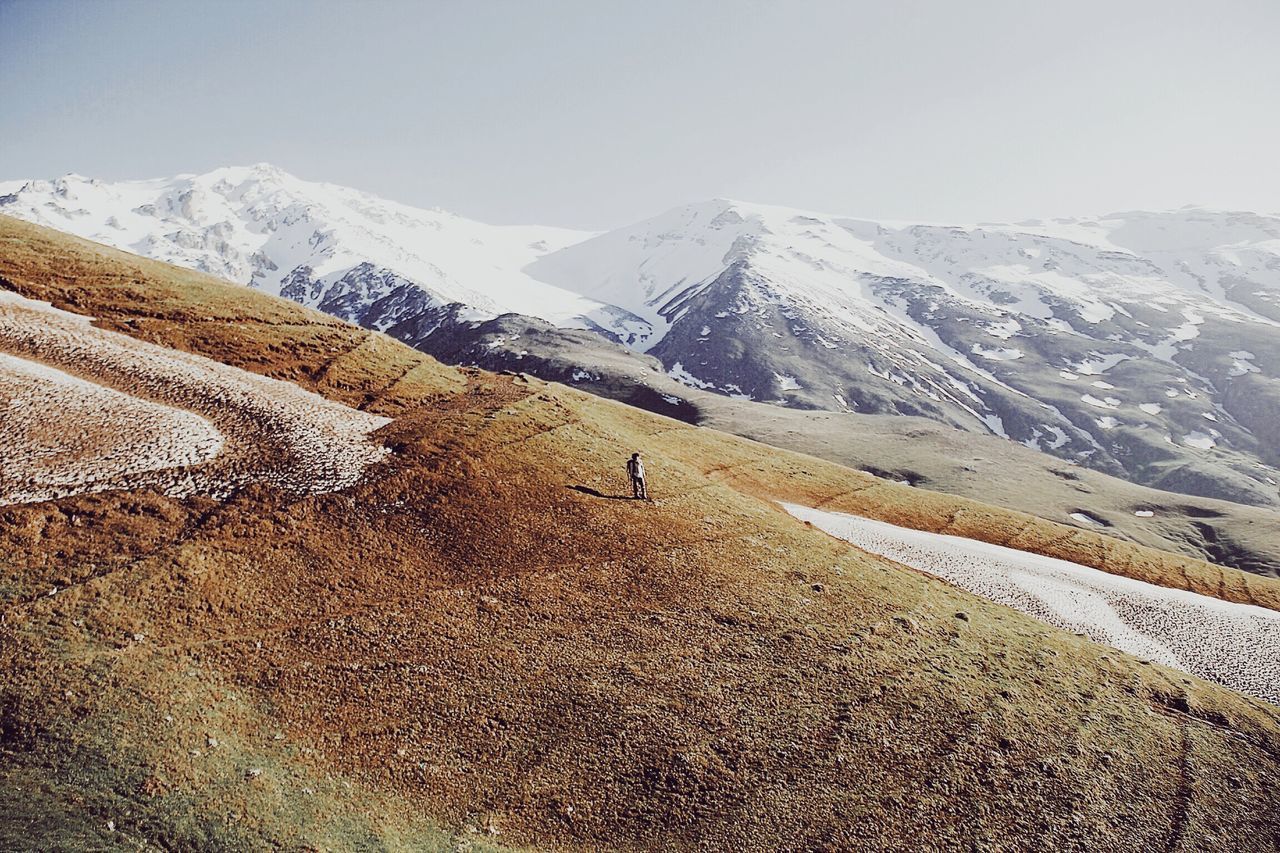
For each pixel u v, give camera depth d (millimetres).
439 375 64188
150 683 26688
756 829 26203
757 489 72812
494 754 27609
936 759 30281
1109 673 39406
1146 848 28062
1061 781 30375
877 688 33750
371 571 35906
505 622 34438
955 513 82438
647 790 27156
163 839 21203
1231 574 77250
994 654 38781
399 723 28078
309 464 42281
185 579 31922
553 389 69125
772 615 38344
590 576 39062
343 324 68688
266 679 28625
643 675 32438
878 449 197125
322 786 24781
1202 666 47625
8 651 26359
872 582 44688
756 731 30312
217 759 24531
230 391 48406
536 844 24562
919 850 26281
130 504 35312
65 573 30625
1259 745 35688
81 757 23234
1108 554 77000
